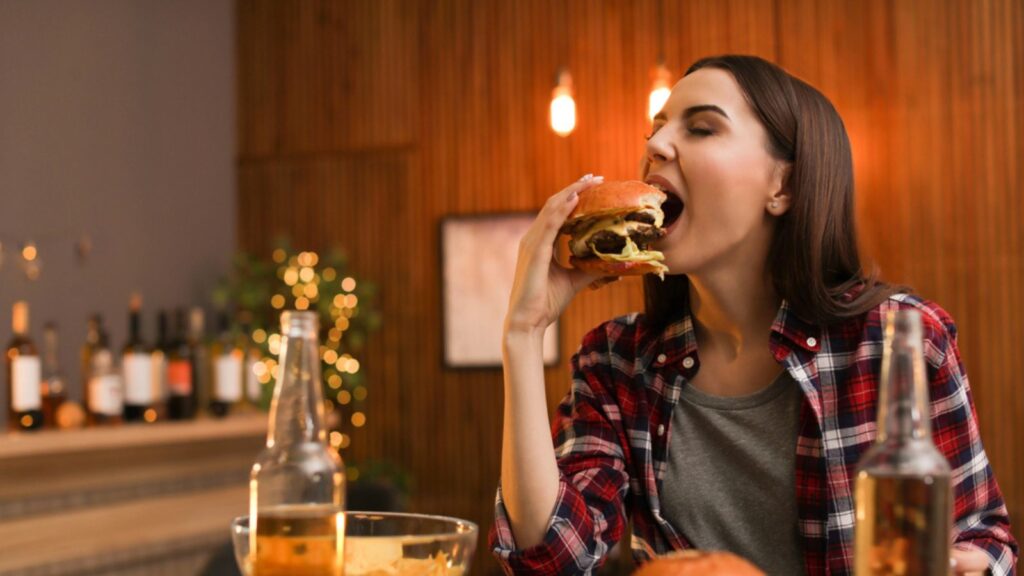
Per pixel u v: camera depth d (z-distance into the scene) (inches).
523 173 210.8
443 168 217.0
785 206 53.8
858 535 34.0
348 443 219.3
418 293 217.6
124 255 201.8
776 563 55.5
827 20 192.9
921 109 187.2
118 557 152.9
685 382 57.4
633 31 204.4
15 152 179.9
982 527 51.6
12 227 178.2
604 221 51.8
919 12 187.9
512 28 213.0
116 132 201.5
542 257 50.3
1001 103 183.2
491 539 50.6
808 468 53.8
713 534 56.7
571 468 56.6
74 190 191.5
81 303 191.5
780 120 53.2
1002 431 180.5
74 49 193.2
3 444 127.0
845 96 191.2
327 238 225.0
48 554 138.3
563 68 207.0
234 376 167.2
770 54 195.6
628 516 59.1
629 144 203.3
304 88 228.2
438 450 214.2
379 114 222.4
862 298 53.8
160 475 158.2
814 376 53.9
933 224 185.6
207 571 86.5
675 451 57.4
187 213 217.8
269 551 35.9
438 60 218.2
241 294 210.5
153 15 211.8
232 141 231.8
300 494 36.0
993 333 181.8
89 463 143.9
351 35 225.1
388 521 42.1
